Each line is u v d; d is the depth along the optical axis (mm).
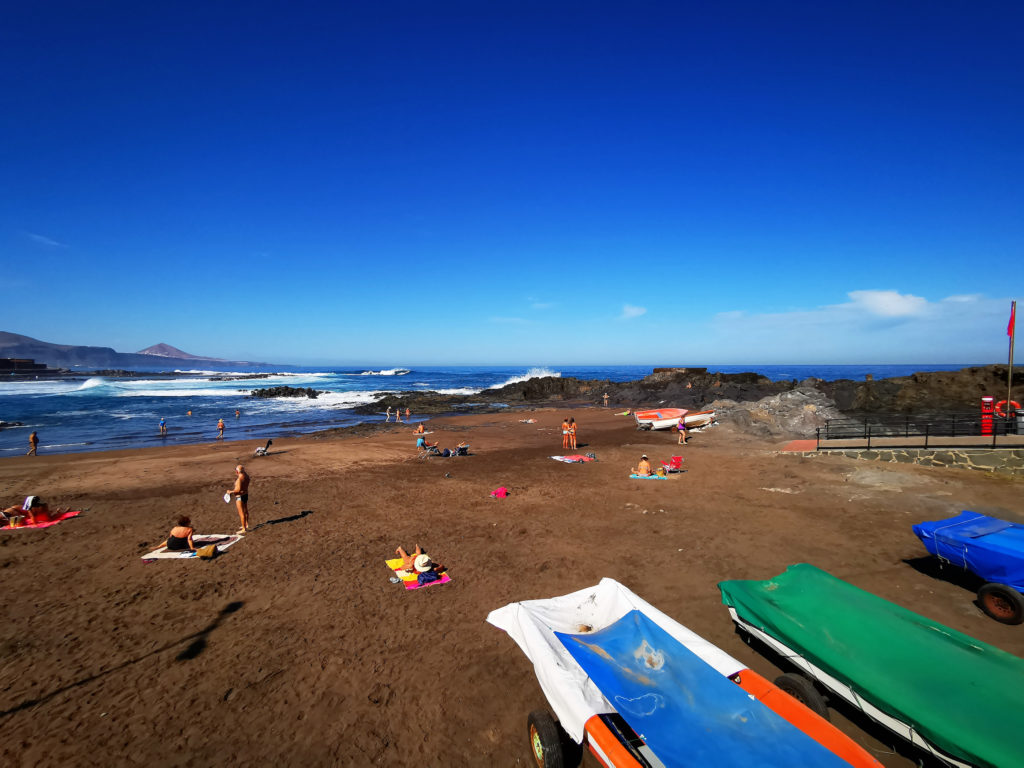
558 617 6535
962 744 4012
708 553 10594
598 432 31859
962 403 34688
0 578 9906
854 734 5230
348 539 12031
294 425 39969
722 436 27219
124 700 6164
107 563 10672
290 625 7961
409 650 7211
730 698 4535
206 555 10812
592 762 5098
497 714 5895
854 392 38000
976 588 8695
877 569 9562
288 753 5309
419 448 24500
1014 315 18781
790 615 5949
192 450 26781
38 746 5398
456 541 11789
